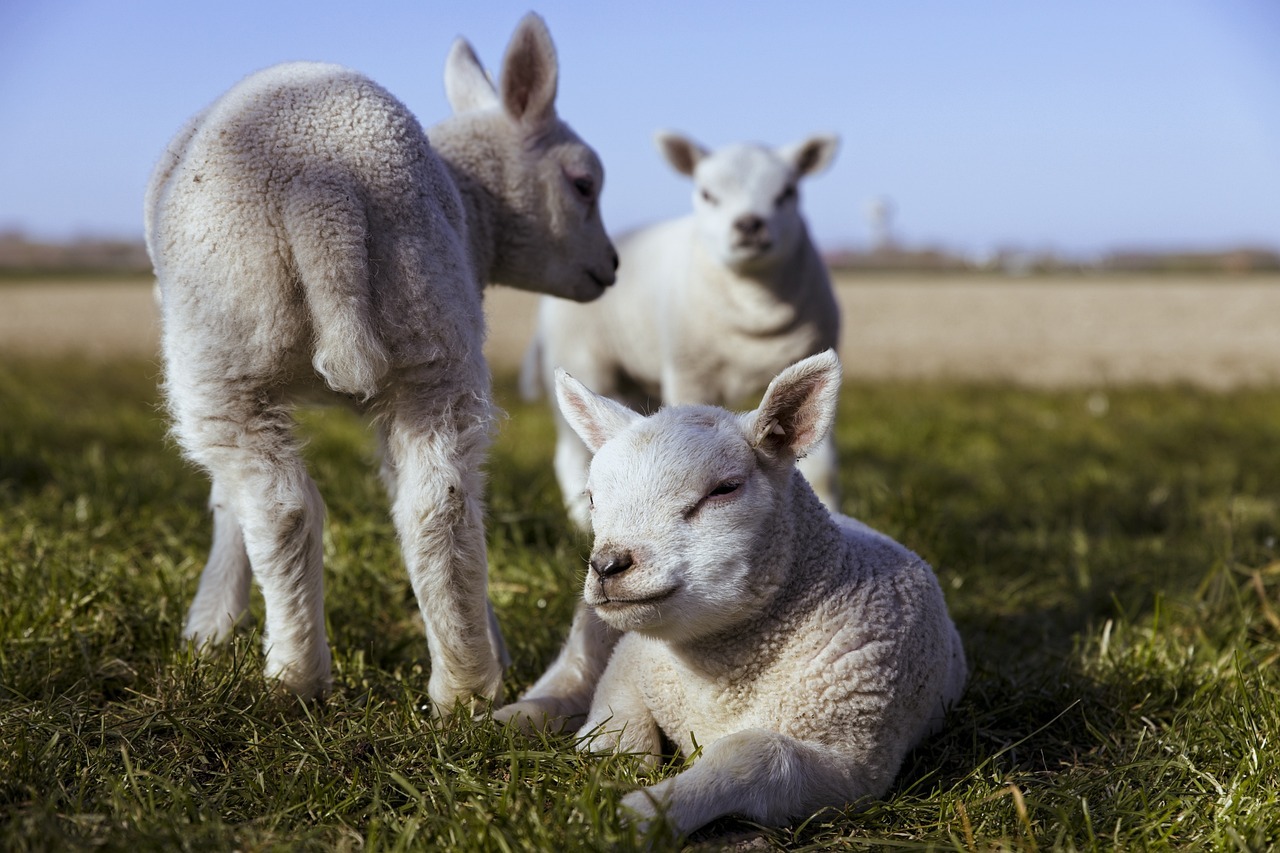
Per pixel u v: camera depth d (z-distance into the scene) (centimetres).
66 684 316
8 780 253
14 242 7006
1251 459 766
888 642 271
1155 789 273
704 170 572
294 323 274
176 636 341
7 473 554
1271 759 274
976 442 852
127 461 609
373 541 448
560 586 418
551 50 383
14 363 1341
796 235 557
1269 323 2745
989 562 490
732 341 564
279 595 289
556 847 227
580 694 322
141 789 255
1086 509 611
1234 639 371
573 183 401
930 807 264
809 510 279
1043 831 253
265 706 293
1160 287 4319
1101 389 1280
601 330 607
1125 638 372
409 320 281
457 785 256
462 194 376
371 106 288
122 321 2597
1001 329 2656
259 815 250
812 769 257
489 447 301
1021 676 355
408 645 362
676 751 286
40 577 373
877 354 2055
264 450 284
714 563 255
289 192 269
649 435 267
